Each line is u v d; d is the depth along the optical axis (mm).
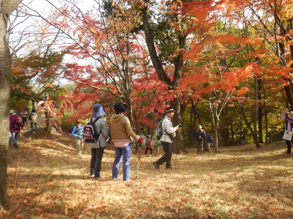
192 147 26828
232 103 19031
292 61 8031
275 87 15195
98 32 5043
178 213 3670
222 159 10391
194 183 5180
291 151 10555
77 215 3389
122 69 6637
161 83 11867
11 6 3160
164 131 7137
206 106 24203
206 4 8484
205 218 3543
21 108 12414
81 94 10961
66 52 8609
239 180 5418
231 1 7316
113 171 5402
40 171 5984
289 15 7328
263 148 15859
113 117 5336
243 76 6984
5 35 3088
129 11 6707
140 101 12688
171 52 13203
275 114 24047
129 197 4219
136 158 10812
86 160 9250
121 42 6492
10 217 2961
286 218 3508
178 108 14164
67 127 20156
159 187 4824
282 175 5738
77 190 4430
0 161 2996
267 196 4332
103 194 4281
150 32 13328
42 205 3645
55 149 11609
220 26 15328
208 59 12945
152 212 3672
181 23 11578
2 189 3010
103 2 6988
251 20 8477
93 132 5363
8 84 3051
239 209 3818
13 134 9414
